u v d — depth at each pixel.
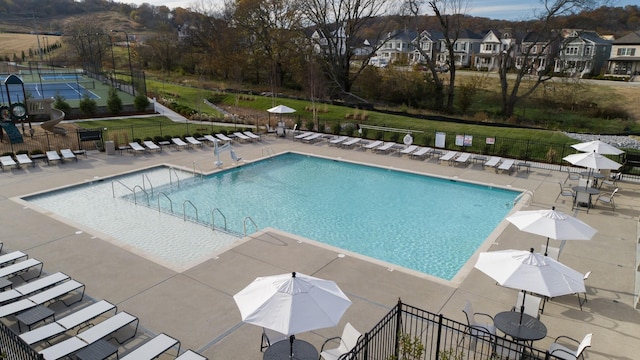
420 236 14.11
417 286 10.23
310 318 6.11
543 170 20.98
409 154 22.98
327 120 34.16
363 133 27.77
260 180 19.58
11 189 16.59
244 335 8.27
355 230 14.51
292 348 6.84
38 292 9.52
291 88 55.88
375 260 11.50
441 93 46.97
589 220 14.59
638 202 16.44
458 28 44.56
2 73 57.34
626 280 10.64
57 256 11.33
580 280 7.61
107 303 8.57
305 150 24.33
